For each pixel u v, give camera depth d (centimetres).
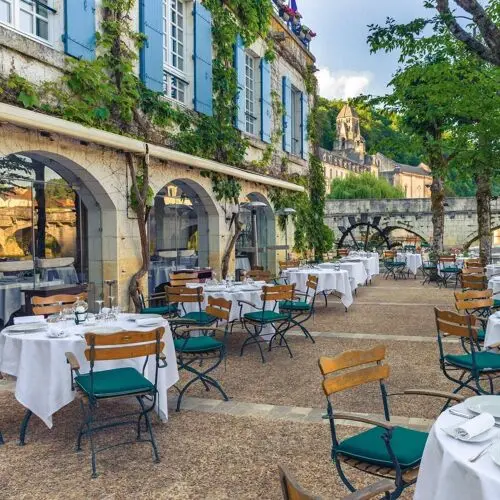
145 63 899
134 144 823
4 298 757
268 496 324
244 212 1373
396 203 2853
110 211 851
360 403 490
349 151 8225
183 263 1159
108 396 380
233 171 1130
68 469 364
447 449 220
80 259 886
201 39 1077
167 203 1109
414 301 1206
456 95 1042
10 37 661
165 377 452
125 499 323
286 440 407
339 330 851
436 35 1071
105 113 789
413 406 479
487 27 646
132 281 878
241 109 1266
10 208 780
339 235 2909
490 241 1538
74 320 495
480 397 284
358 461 285
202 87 1080
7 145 664
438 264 1570
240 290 751
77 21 765
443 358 475
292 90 1659
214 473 355
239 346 745
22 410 487
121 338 386
